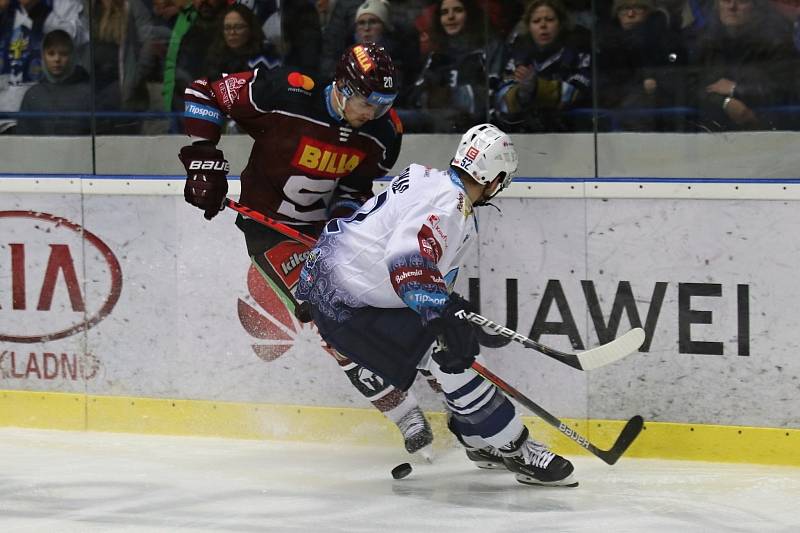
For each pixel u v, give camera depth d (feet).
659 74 50.78
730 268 45.70
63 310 53.72
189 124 45.14
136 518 40.11
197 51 55.93
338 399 50.93
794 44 48.85
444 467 46.96
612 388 47.52
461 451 49.32
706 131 50.60
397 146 46.39
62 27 56.13
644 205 46.52
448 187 39.65
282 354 51.31
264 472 46.44
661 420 47.11
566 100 52.37
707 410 46.55
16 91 57.21
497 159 39.99
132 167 56.90
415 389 50.06
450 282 41.57
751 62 49.52
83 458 49.03
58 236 53.42
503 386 41.45
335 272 40.65
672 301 46.57
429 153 54.85
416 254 38.37
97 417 53.83
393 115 45.83
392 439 50.47
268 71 45.21
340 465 47.44
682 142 51.03
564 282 47.88
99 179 52.54
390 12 54.29
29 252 53.88
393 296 40.22
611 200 46.88
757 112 49.83
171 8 55.62
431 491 43.37
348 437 50.98
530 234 48.08
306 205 46.93
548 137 52.95
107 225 52.75
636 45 50.78
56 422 54.34
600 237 47.21
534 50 52.47
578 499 41.88
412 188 39.68
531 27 52.26
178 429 52.90
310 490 43.68
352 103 42.52
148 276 52.54
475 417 42.29
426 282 38.14
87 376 53.78
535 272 48.21
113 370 53.47
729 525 38.55
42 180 53.21
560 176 52.90
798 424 45.47
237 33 55.72
